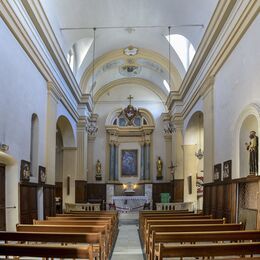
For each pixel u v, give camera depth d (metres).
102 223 7.11
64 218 8.69
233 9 8.22
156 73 20.27
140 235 10.59
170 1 11.77
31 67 9.30
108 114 22.52
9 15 7.27
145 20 13.40
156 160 22.09
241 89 7.85
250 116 7.38
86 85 17.97
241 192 7.70
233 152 8.21
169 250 3.79
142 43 16.41
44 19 9.48
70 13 11.98
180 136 17.80
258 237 4.91
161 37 15.08
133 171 22.36
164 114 22.16
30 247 3.92
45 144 10.96
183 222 7.14
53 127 11.59
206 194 11.03
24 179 8.48
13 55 7.77
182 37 15.19
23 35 8.27
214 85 10.53
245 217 7.32
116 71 20.89
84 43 15.44
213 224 6.60
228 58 8.94
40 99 10.33
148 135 22.27
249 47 7.32
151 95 22.72
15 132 7.95
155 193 21.69
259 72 6.73
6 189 7.92
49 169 11.09
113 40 15.88
